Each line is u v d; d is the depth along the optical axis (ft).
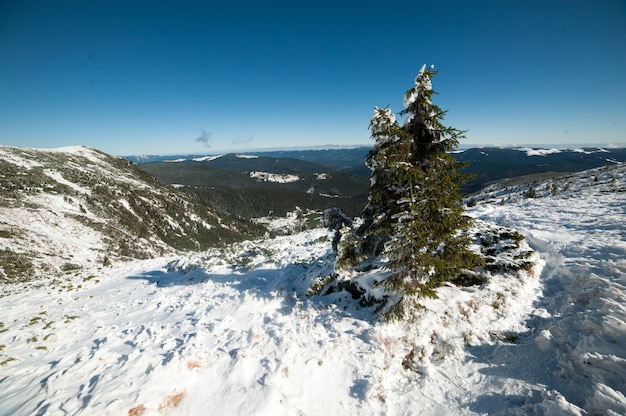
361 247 36.11
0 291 53.72
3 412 17.83
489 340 24.53
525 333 24.88
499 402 19.13
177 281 49.08
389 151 25.25
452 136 25.22
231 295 37.37
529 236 44.34
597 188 110.63
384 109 26.73
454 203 26.40
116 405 17.28
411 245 24.99
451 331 25.38
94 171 453.99
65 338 29.25
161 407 18.19
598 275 28.43
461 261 28.22
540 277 32.42
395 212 27.84
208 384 20.39
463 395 20.22
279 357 22.47
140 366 21.49
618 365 18.11
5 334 30.12
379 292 28.60
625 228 43.16
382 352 23.32
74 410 17.26
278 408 18.85
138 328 30.12
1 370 22.80
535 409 17.72
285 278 40.01
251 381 20.56
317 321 27.99
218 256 57.52
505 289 29.04
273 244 65.62
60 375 20.94
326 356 23.15
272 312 30.83
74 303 42.80
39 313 38.11
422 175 24.62
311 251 54.49
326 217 38.68
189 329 28.32
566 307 26.14
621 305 22.52
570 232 46.60
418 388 21.26
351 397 20.40
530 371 20.81
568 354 20.75
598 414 16.33
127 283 51.80
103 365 22.35
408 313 25.62
